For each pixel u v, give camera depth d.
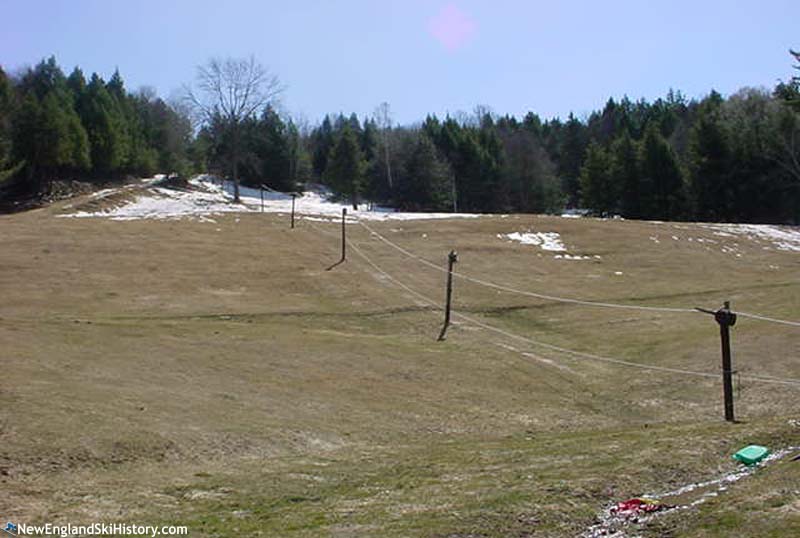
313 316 31.06
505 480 11.17
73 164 80.25
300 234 51.19
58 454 11.80
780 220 76.56
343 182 84.75
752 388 20.59
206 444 13.42
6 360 17.53
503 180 95.62
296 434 14.90
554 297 36.19
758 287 38.91
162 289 34.25
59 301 30.84
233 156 83.62
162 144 102.44
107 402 15.07
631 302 35.53
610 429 16.88
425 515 9.48
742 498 9.20
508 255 46.47
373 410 17.75
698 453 12.26
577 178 102.81
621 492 10.34
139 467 11.91
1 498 9.95
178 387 17.50
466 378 21.88
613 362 24.70
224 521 9.38
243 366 20.66
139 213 59.59
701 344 25.84
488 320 31.95
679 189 77.12
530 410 19.12
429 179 85.38
